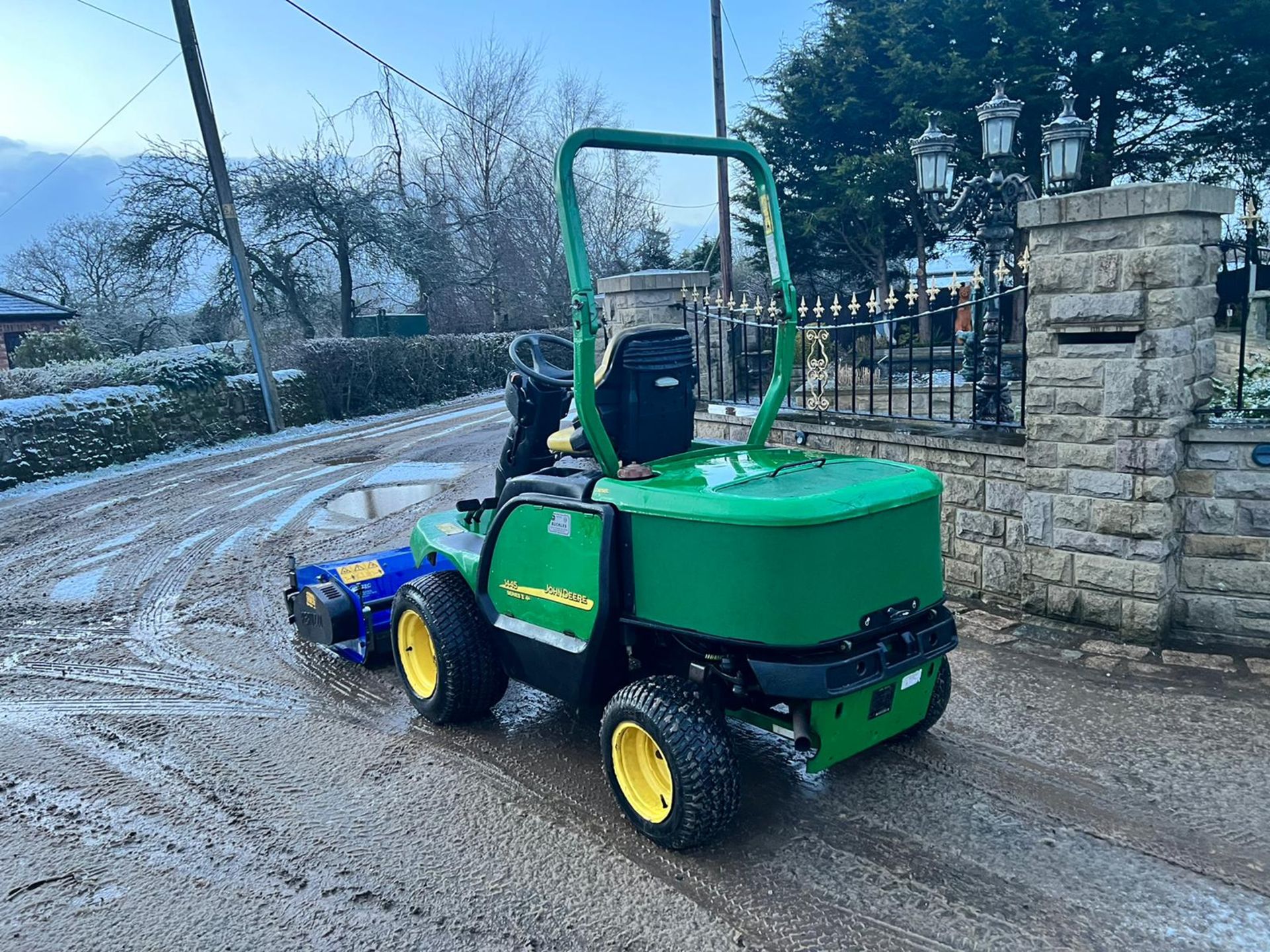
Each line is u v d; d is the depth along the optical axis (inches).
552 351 890.7
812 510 116.9
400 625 181.2
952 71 729.0
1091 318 191.3
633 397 147.6
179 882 130.4
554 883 125.3
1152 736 156.3
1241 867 121.4
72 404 524.4
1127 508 193.3
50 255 1381.6
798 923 114.4
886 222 821.2
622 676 147.5
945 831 132.7
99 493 457.7
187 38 602.2
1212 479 189.6
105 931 120.2
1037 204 194.2
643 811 134.6
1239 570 190.2
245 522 375.6
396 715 183.9
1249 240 185.9
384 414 770.8
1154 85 742.5
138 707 194.2
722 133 686.5
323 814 146.8
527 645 150.7
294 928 118.7
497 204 1203.2
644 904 119.5
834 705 123.1
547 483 145.8
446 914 119.9
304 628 215.5
